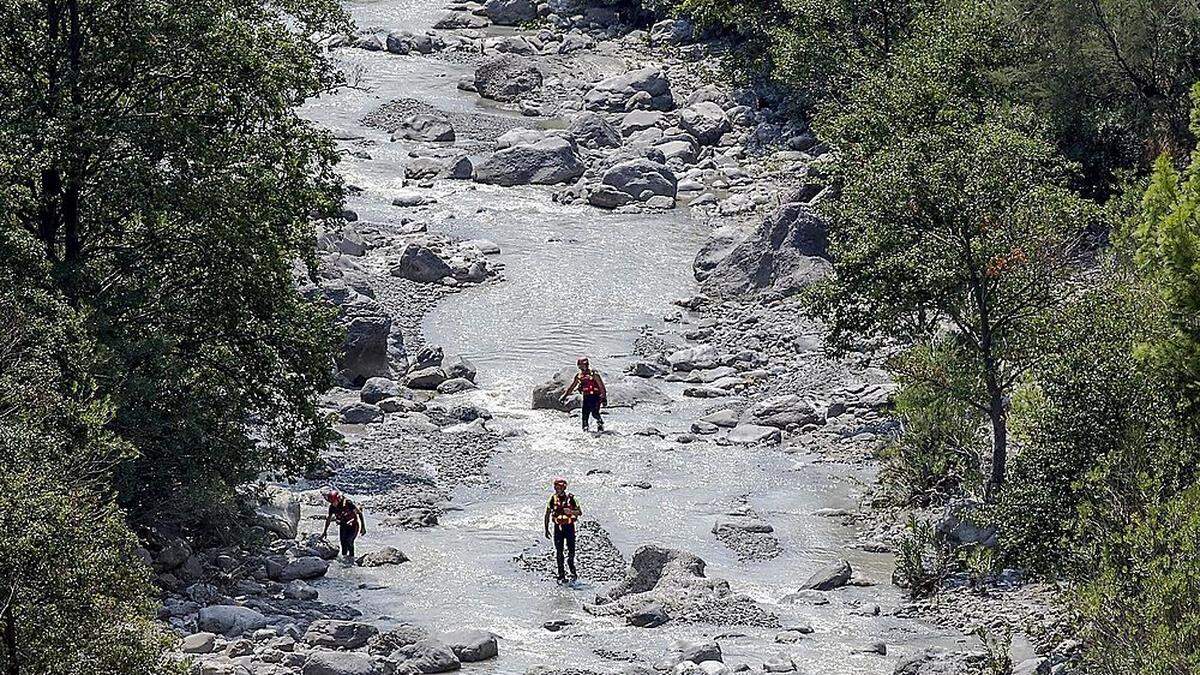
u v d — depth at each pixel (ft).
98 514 157.48
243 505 261.65
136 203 239.50
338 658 207.21
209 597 232.53
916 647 226.38
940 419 285.02
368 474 301.63
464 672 213.87
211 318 250.98
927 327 287.89
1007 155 274.77
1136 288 239.09
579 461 311.88
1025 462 219.00
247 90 250.98
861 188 283.79
